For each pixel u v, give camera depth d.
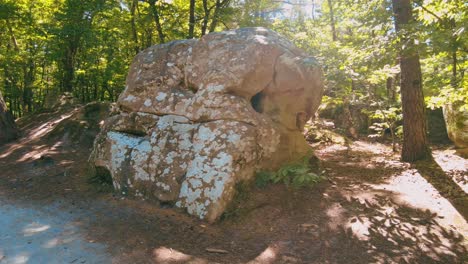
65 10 14.38
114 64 16.56
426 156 8.24
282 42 7.14
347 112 13.62
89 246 4.54
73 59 17.56
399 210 5.62
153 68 7.38
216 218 5.42
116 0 15.01
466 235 4.80
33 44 19.27
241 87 6.38
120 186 6.48
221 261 4.30
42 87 19.84
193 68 6.91
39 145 9.79
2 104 10.84
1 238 4.74
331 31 16.28
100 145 7.23
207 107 6.34
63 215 5.57
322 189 6.46
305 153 7.48
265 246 4.70
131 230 5.04
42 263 4.09
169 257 4.32
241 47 6.60
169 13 13.86
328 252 4.54
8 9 14.52
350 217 5.41
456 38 5.66
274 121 6.90
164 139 6.50
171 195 6.00
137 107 7.18
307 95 7.27
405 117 8.37
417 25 6.26
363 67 7.46
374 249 4.56
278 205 5.79
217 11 12.81
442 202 5.87
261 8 14.43
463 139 9.20
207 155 5.96
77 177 7.37
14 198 6.39
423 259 4.31
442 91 7.40
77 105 13.84
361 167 8.13
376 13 10.38
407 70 8.20
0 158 9.07
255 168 6.35
